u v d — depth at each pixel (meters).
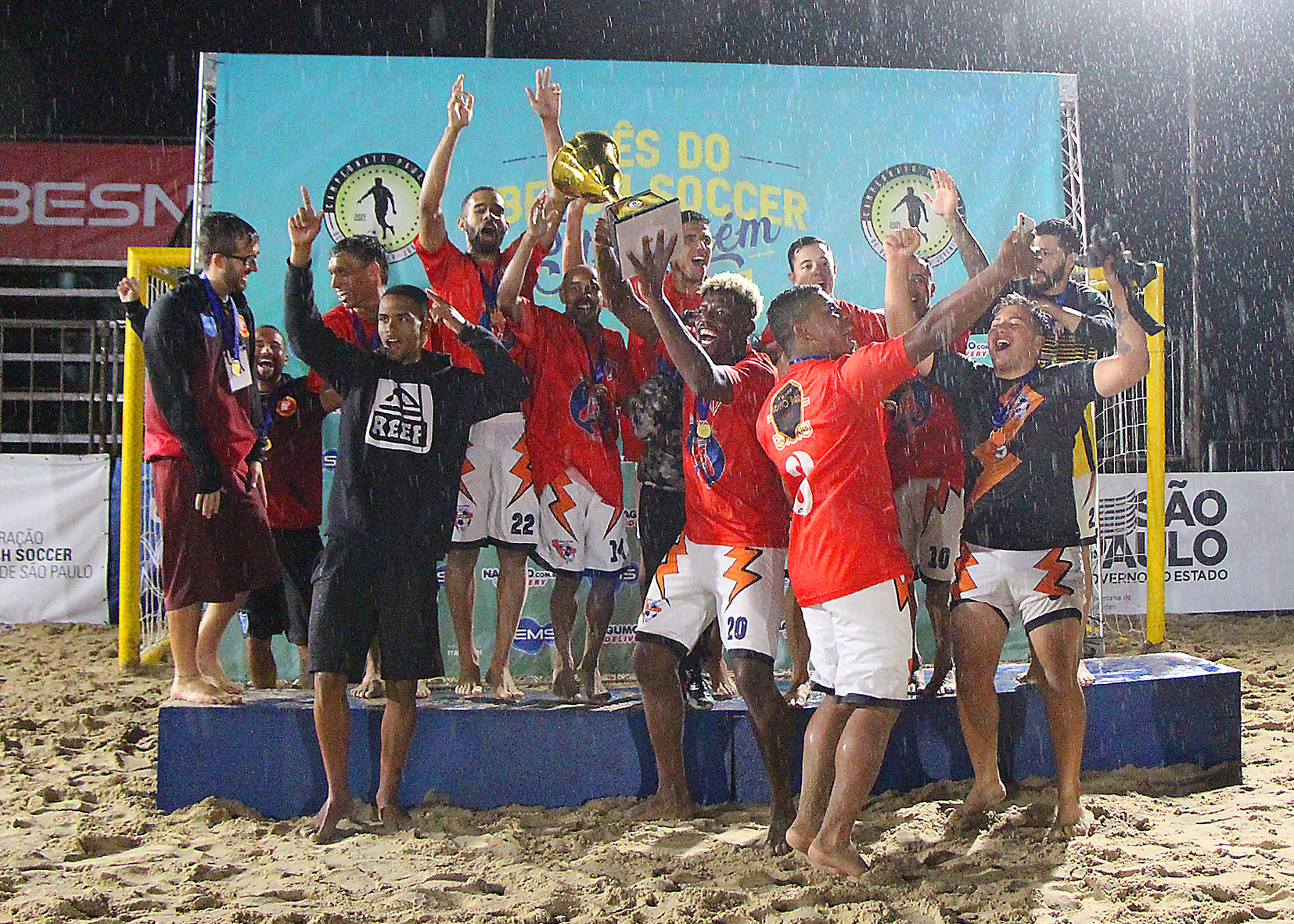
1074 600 4.24
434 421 4.36
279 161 6.50
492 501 5.05
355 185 6.52
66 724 5.86
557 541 4.95
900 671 3.72
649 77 6.67
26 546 8.52
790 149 6.72
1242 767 4.97
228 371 4.89
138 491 7.23
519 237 6.59
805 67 6.75
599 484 5.02
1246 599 8.37
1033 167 6.82
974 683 4.28
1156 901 3.51
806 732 4.16
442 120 6.57
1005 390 4.33
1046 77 6.83
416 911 3.47
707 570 4.22
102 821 4.38
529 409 5.06
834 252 6.74
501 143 6.59
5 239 10.52
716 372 4.02
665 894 3.62
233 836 4.22
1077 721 4.21
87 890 3.63
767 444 3.96
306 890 3.64
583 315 5.10
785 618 4.86
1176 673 5.00
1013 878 3.73
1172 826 4.24
